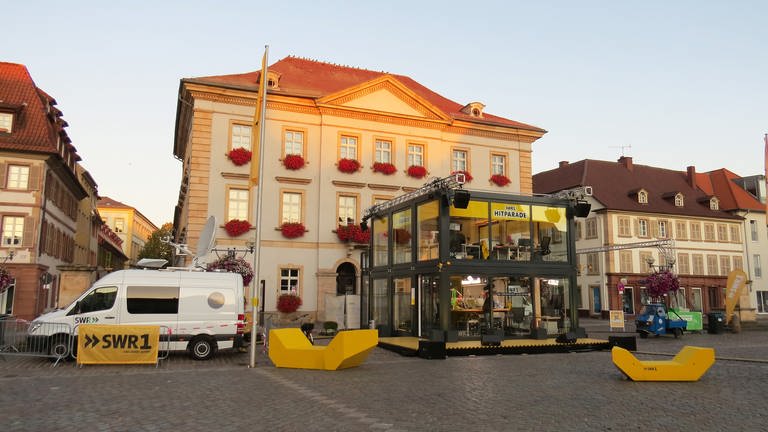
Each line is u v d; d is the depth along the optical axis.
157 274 15.78
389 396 10.07
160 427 7.71
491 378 12.34
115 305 15.27
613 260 48.19
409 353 16.98
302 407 9.05
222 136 30.58
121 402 9.42
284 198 31.55
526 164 38.09
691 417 8.41
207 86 30.19
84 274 22.77
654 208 51.50
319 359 13.79
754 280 56.16
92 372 13.02
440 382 11.74
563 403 9.46
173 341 15.49
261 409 8.89
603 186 52.03
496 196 19.78
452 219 18.94
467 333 18.61
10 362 14.55
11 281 27.55
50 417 8.28
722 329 28.44
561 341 18.84
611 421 8.15
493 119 38.47
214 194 30.03
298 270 31.22
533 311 19.72
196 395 10.09
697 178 59.72
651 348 20.16
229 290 16.19
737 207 56.09
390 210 22.28
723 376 12.66
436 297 18.92
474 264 18.91
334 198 32.38
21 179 31.30
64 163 35.09
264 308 30.06
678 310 28.23
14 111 31.86
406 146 34.66
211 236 21.70
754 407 9.13
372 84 33.59
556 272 20.25
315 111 32.78
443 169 35.62
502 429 7.68
